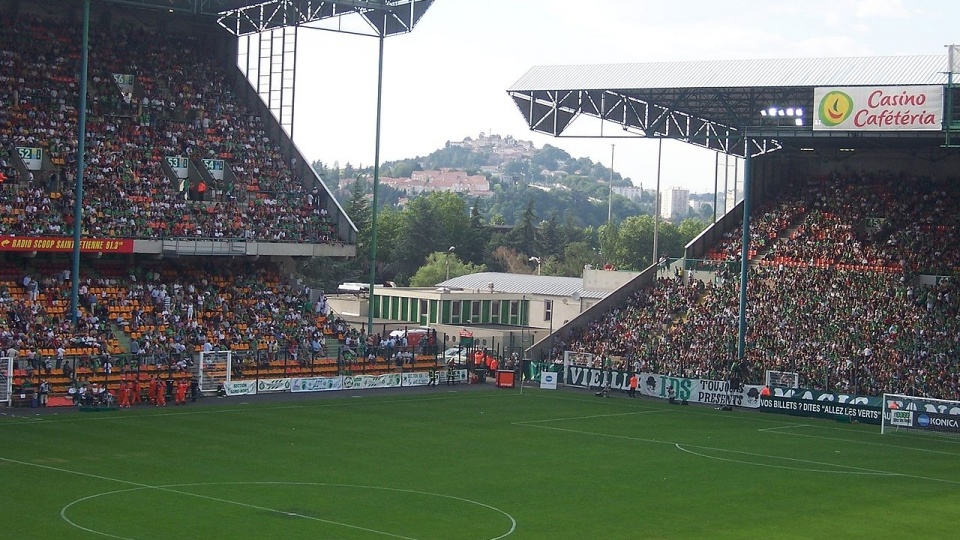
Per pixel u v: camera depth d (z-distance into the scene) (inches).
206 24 4261.8
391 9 3678.6
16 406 2753.4
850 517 1857.8
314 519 1674.5
